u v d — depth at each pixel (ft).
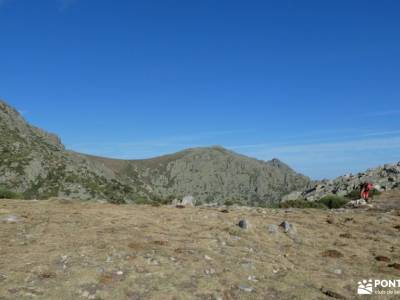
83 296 44.19
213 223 83.15
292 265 62.13
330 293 51.06
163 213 91.66
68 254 55.67
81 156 640.17
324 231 85.76
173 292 47.24
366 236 83.87
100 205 101.86
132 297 45.37
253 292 50.26
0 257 53.21
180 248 63.41
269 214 102.06
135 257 56.95
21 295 42.86
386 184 186.91
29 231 67.41
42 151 544.62
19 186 420.77
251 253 65.51
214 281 51.65
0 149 481.46
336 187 203.41
